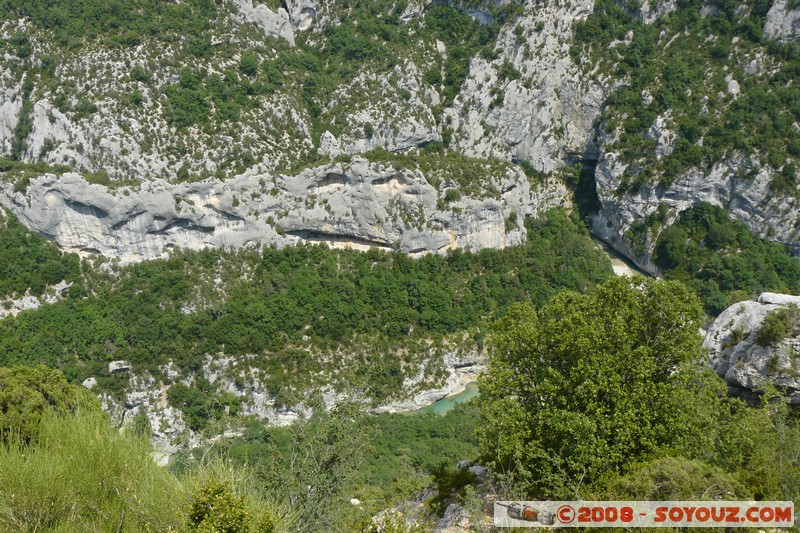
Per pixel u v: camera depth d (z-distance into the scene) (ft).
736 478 64.54
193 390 222.89
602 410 73.77
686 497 60.13
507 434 77.71
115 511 51.21
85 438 55.36
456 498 81.82
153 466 56.39
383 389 242.17
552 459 71.56
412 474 157.28
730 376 101.81
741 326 106.63
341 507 75.31
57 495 49.93
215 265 249.75
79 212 232.94
